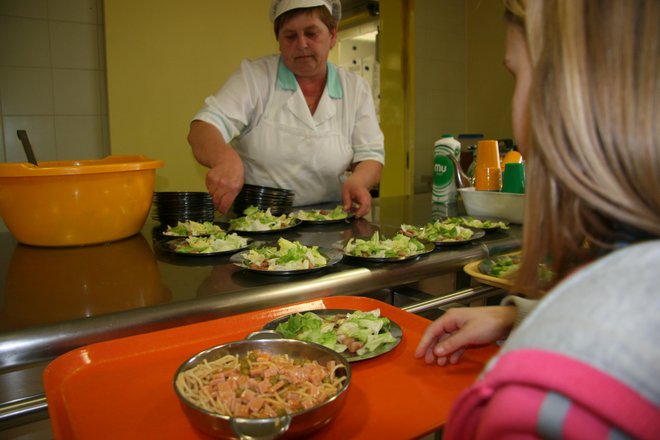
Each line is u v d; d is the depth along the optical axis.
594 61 0.33
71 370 0.73
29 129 2.64
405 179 3.80
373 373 0.75
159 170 2.96
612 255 0.34
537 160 0.39
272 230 1.50
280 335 0.79
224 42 3.07
